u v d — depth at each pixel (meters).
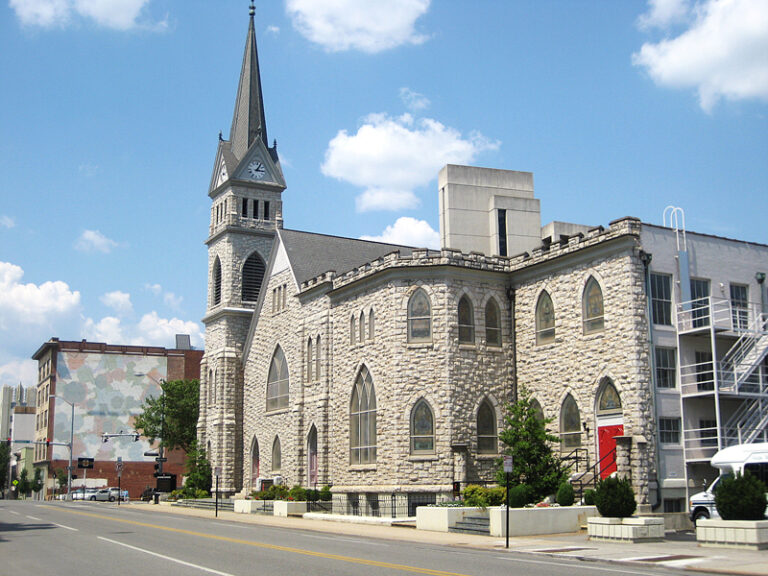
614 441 38.59
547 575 18.75
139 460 110.62
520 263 46.28
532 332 44.94
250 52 80.69
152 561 21.77
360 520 40.84
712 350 37.75
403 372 44.88
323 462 52.59
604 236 40.03
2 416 195.62
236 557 22.69
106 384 111.19
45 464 110.56
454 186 54.09
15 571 19.91
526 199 55.06
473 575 18.59
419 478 43.66
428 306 45.25
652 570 21.05
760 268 42.88
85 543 27.64
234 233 74.50
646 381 37.62
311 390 56.41
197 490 69.25
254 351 68.25
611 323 39.28
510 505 36.72
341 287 51.28
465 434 44.06
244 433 69.06
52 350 109.50
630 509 29.70
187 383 92.25
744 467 33.44
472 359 45.00
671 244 39.94
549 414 42.97
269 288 65.75
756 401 38.97
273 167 77.12
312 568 19.92
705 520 26.91
